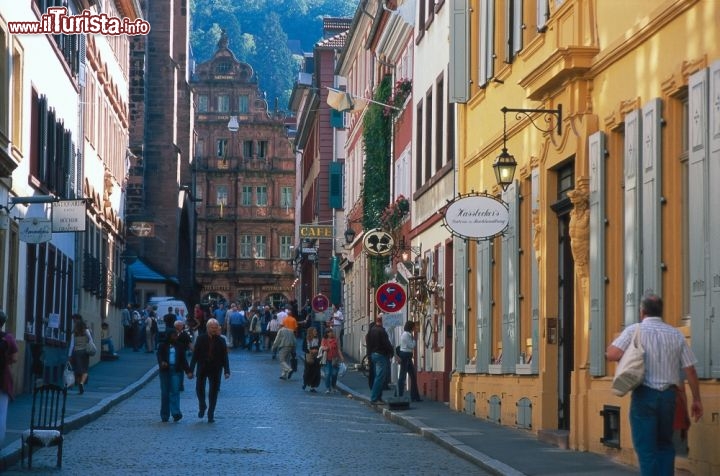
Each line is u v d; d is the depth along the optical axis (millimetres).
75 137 52312
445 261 38969
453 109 38719
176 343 32500
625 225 20875
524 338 28391
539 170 26484
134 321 78188
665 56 19359
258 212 149375
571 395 23844
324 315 73188
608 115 22250
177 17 116062
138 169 89062
